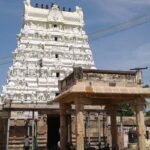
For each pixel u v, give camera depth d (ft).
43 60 234.17
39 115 169.17
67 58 245.65
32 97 218.18
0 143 154.30
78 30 266.98
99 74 79.71
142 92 79.30
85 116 164.55
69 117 132.16
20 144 167.84
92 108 149.38
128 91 78.54
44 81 225.97
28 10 255.09
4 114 139.95
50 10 262.26
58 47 247.91
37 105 145.38
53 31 253.24
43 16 258.98
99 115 164.04
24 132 169.68
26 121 166.30
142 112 81.56
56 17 261.03
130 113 215.31
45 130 170.50
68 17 267.59
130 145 154.81
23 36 242.78
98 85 77.92
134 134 185.37
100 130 174.91
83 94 76.64
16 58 231.50
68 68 239.30
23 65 229.86
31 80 224.94
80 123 76.02
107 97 80.74
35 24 254.47
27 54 235.20
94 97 79.71
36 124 155.84
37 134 166.50
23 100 213.05
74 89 74.43
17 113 169.99
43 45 243.19
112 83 79.61
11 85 218.18
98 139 166.50
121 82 80.79
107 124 168.86
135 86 81.61
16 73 224.53
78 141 74.79
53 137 191.31
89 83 77.15
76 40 258.16
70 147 97.66
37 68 231.91
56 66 236.63
